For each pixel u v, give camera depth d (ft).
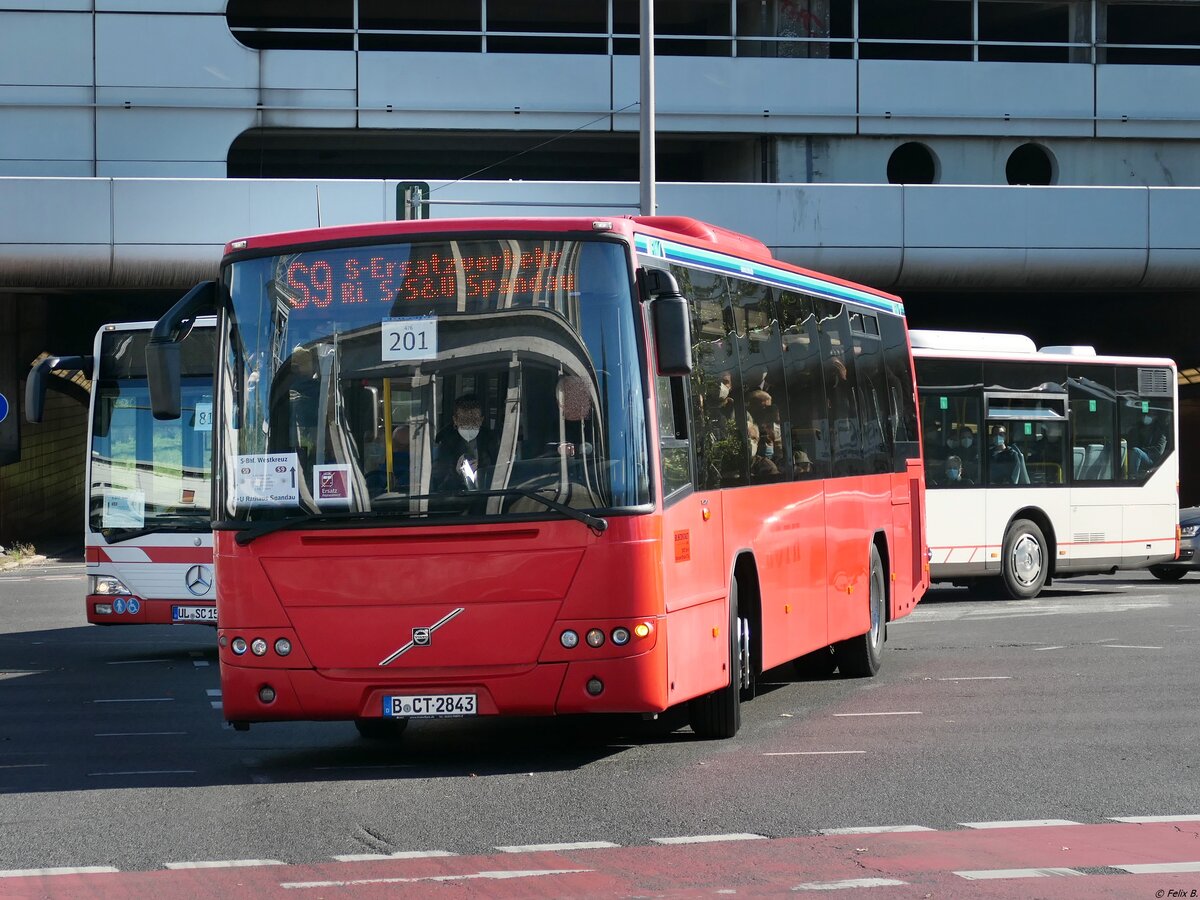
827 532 44.96
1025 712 40.34
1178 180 145.38
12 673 54.03
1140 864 23.62
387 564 31.99
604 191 117.19
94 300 148.05
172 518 57.41
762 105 138.72
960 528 75.66
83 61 130.72
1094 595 81.56
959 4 155.12
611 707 31.58
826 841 25.44
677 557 33.12
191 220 115.75
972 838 25.58
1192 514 92.17
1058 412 79.56
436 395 32.37
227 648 32.81
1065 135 142.82
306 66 133.59
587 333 32.32
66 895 22.52
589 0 149.79
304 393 32.86
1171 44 153.69
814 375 45.03
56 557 133.69
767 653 39.34
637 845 25.30
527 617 31.65
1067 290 130.62
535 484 31.89
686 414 34.55
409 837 26.18
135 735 39.22
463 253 32.81
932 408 75.15
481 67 136.15
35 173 130.62
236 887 22.80
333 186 116.06
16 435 137.59
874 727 38.19
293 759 35.27
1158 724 38.11
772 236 121.90
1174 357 146.72
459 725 40.91
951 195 124.36
